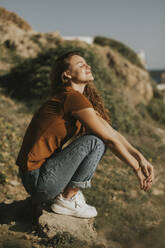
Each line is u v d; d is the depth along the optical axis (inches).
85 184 96.0
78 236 96.8
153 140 325.7
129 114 351.3
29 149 93.3
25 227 104.0
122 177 201.5
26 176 94.4
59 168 92.0
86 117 89.7
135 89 465.7
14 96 340.5
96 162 94.3
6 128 231.1
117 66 467.8
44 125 92.6
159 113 459.2
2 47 473.4
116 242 107.7
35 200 100.3
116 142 90.8
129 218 135.7
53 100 94.3
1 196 141.9
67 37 852.0
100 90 327.6
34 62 374.9
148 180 95.0
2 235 97.9
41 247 91.7
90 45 481.4
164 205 169.8
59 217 100.1
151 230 121.2
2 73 390.6
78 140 92.9
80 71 99.6
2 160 178.4
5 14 571.8
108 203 152.9
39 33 516.1
